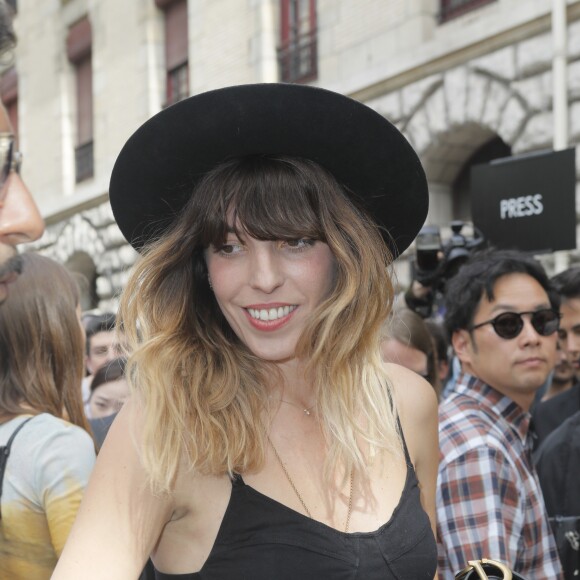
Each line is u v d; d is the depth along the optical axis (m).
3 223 1.00
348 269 1.39
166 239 1.41
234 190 1.35
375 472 1.42
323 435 1.44
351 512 1.35
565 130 5.16
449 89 6.08
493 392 2.12
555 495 2.26
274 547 1.25
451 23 6.30
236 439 1.30
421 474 1.57
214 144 1.37
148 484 1.23
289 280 1.38
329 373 1.42
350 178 1.48
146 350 1.32
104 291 10.15
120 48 10.41
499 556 1.69
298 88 1.30
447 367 3.06
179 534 1.30
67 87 11.67
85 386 3.62
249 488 1.29
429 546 1.38
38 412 1.71
